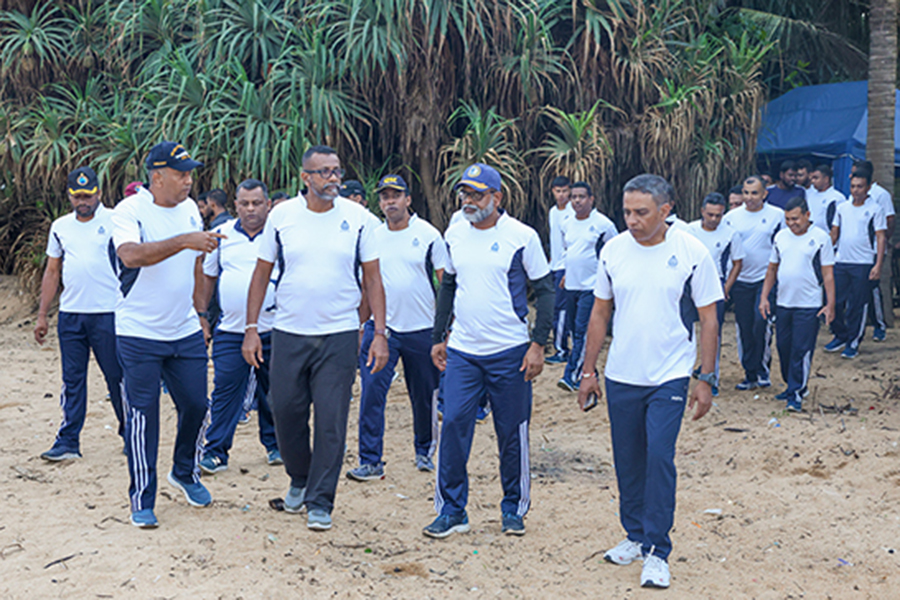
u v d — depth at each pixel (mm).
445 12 9648
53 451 5547
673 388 3766
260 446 6109
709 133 11086
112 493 4891
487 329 4320
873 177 9734
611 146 10492
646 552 3920
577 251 7914
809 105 11898
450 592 3699
